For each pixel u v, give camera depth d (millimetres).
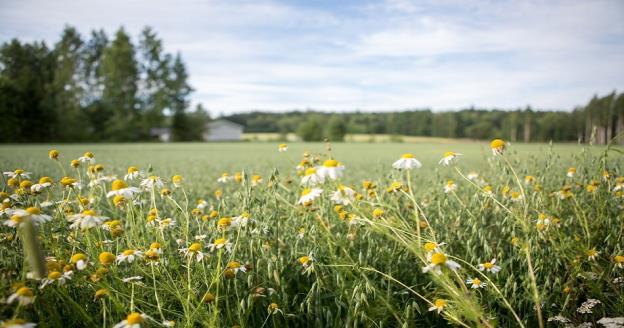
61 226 2727
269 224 2992
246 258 2775
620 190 3281
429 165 13656
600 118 40750
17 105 44406
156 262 2295
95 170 3480
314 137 71688
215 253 2682
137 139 58969
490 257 2744
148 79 61375
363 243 3084
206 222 3164
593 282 2496
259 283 2480
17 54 56156
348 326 2078
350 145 48219
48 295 2074
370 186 3672
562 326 2242
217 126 88125
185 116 64438
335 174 2416
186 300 2094
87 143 48719
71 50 57531
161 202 4301
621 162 3691
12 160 12766
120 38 56906
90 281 2139
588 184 3762
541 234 2773
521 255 2611
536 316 2357
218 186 6992
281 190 4066
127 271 2512
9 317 1908
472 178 4523
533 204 3203
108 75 55375
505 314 2469
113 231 2566
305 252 2773
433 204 4094
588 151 3779
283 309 2301
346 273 2475
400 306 2412
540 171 4113
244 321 2174
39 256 1481
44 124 46656
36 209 2377
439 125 77500
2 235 2521
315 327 2215
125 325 1759
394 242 2977
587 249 2779
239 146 41906
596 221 3172
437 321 2387
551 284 2576
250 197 2848
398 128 81688
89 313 2182
